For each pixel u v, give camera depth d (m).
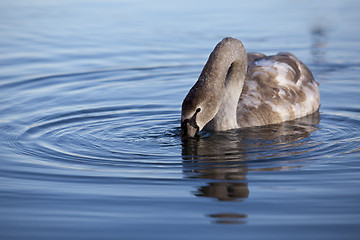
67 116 16.06
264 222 9.52
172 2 31.52
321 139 14.23
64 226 9.42
